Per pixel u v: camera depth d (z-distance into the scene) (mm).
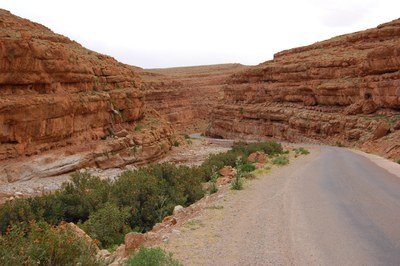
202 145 51344
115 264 6488
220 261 6633
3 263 5312
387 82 44250
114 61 42875
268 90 74562
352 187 14047
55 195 14125
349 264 6500
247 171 19359
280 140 65312
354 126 46906
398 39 61781
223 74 155500
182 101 117062
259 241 7730
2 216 11492
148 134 36938
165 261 6188
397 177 16766
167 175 17109
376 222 9141
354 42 70312
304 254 6973
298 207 10758
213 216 9828
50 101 26734
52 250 5676
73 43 38719
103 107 33875
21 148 24891
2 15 33281
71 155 27406
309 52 79188
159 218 12172
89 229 10383
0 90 24719
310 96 63594
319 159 25328
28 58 25734
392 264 6496
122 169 29703
